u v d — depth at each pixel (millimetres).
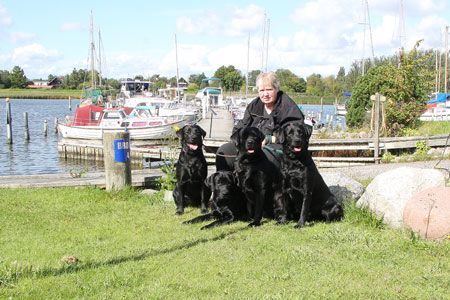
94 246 4316
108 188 7230
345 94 51844
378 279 3314
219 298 2932
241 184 5305
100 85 40906
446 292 3049
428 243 4023
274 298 2906
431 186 4801
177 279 3328
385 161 11688
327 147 11984
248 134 5039
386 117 15742
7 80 132750
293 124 4938
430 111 31359
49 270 3518
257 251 4031
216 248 4145
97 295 2998
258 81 5559
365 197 5172
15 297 2951
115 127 24094
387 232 4512
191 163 5938
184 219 5652
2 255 3994
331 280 3283
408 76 15953
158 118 24438
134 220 5543
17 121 40000
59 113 51531
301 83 85375
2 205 6184
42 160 20391
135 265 3666
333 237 4352
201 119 31453
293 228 4969
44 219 5504
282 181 5180
